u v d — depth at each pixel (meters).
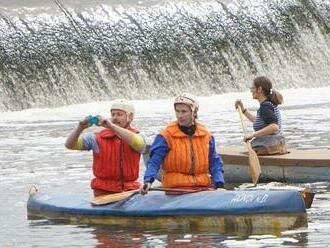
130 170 23.36
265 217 21.25
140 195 22.55
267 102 29.36
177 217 21.75
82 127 22.86
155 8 74.62
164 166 22.67
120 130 22.92
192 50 73.31
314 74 78.12
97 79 68.19
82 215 22.92
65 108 61.59
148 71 70.75
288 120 49.44
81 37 69.69
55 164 34.62
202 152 22.56
